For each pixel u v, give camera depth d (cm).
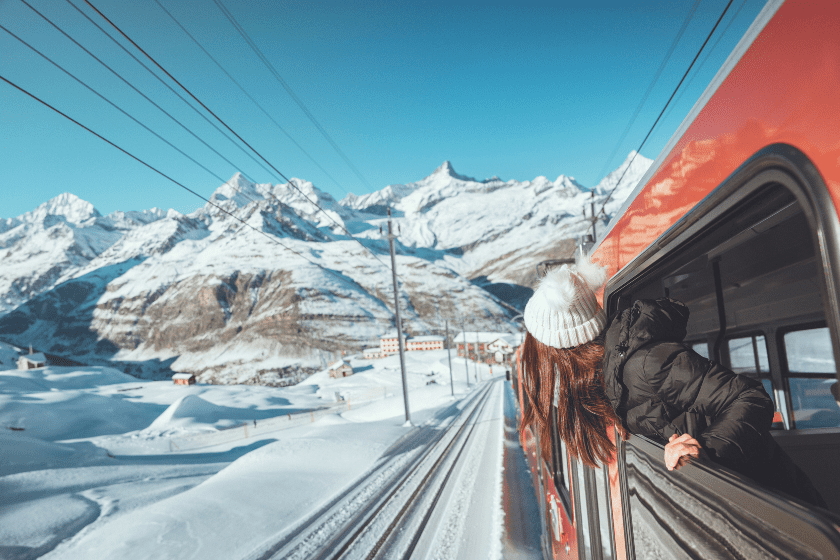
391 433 2020
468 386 6178
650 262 155
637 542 139
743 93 91
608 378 128
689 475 98
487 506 916
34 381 11162
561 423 147
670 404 111
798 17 72
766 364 227
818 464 155
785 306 208
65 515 1413
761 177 86
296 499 1067
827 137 66
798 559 63
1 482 2211
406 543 751
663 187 141
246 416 6994
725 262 172
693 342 318
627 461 143
